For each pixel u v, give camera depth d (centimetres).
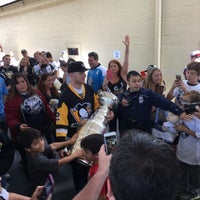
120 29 586
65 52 754
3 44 1103
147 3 517
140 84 241
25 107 273
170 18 486
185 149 235
